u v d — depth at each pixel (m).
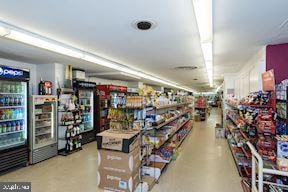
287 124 2.54
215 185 3.49
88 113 6.95
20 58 4.80
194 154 5.45
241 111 4.49
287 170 2.13
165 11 2.27
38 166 4.40
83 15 2.39
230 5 2.11
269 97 3.07
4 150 3.96
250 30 2.88
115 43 3.59
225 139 7.46
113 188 2.87
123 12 2.30
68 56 4.54
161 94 5.31
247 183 3.36
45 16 2.42
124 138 2.79
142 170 3.52
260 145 2.79
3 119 4.13
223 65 6.05
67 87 5.71
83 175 3.88
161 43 3.60
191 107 10.38
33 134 4.54
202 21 2.25
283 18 2.46
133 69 6.71
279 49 3.51
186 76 9.01
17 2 2.05
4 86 4.18
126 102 3.48
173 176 3.87
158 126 3.88
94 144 6.52
